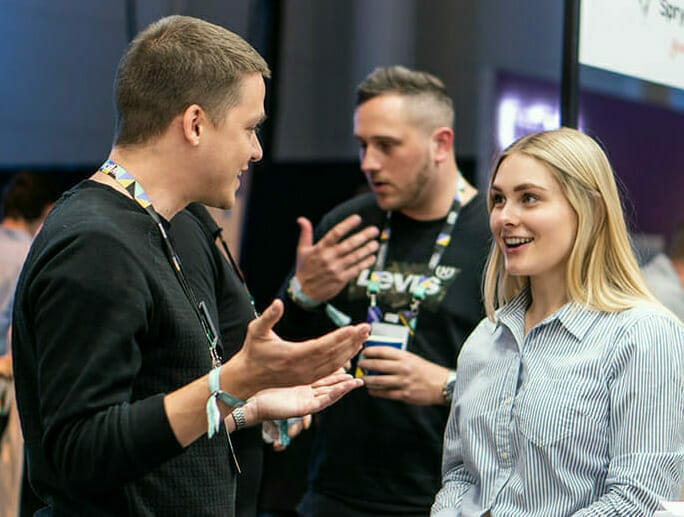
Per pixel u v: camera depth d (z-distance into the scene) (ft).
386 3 21.35
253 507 7.59
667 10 7.62
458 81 20.85
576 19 6.88
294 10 21.77
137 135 5.73
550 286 6.44
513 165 6.40
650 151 13.80
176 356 5.52
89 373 4.94
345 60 21.95
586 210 6.26
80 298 5.02
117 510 5.38
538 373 6.18
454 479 6.65
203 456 5.69
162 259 5.61
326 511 8.66
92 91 20.57
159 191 5.75
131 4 20.06
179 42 5.72
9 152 19.62
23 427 5.57
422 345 8.53
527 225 6.30
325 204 15.21
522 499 6.02
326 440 8.83
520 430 6.08
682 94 8.48
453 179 9.04
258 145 6.06
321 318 8.84
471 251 8.70
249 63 5.83
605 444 5.91
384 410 8.52
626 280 6.31
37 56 19.98
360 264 8.38
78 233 5.17
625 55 7.30
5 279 12.69
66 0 20.25
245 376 5.00
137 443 4.88
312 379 5.08
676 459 5.77
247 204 14.20
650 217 13.56
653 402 5.78
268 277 15.37
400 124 8.64
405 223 9.01
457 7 20.92
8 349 12.62
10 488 11.74
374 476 8.51
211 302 6.72
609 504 5.66
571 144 6.35
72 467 4.94
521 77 14.26
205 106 5.67
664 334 5.91
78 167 16.22
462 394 6.71
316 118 22.11
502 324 6.61
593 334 6.11
